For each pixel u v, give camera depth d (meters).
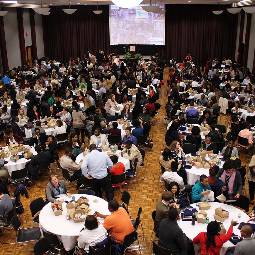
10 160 9.14
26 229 6.65
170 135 10.71
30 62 25.61
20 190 7.78
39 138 10.42
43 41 28.34
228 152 8.88
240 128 11.28
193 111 12.05
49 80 18.42
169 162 8.55
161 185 9.55
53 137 10.13
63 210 6.64
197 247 5.55
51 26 27.91
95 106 13.77
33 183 9.84
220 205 6.66
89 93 14.53
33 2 19.08
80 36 27.77
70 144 10.44
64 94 15.60
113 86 16.56
